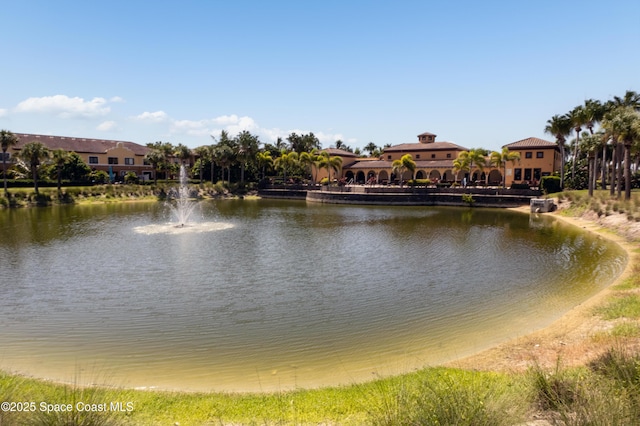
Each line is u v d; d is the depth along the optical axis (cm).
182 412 812
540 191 6081
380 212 5541
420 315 1529
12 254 2725
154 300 1742
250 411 814
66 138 9181
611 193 4822
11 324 1479
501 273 2148
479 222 4409
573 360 1009
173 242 3170
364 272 2203
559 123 6106
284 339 1324
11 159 7531
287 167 9488
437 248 2905
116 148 9356
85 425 652
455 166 7469
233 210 5800
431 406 653
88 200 6600
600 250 2683
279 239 3316
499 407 659
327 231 3769
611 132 4434
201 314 1569
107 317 1545
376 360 1154
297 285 1956
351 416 774
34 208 5869
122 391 914
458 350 1202
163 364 1152
